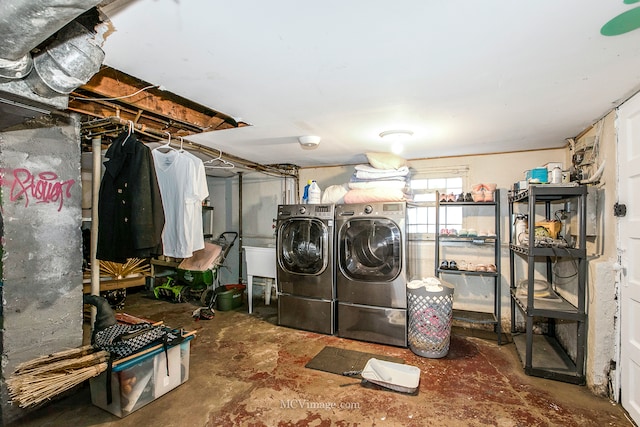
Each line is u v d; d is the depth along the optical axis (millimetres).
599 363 2307
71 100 1964
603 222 2422
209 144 3309
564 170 3010
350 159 4113
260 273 4227
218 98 2059
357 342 3277
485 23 1236
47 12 869
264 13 1178
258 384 2455
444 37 1341
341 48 1437
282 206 3768
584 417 2059
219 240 5215
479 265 3408
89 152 3234
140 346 2152
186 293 5027
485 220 3670
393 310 3168
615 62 1554
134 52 1472
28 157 1986
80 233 2225
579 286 2459
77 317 2207
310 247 3641
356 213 3330
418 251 3945
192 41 1377
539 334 3426
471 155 3736
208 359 2889
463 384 2459
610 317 2270
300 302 3641
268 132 2844
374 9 1153
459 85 1839
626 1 1097
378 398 2271
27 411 2055
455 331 3609
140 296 5230
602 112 2309
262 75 1725
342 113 2334
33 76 1279
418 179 3986
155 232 2027
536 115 2365
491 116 2391
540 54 1479
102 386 2104
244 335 3482
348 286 3355
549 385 2445
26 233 1992
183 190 2447
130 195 2018
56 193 2107
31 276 2016
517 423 1999
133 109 2146
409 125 2621
